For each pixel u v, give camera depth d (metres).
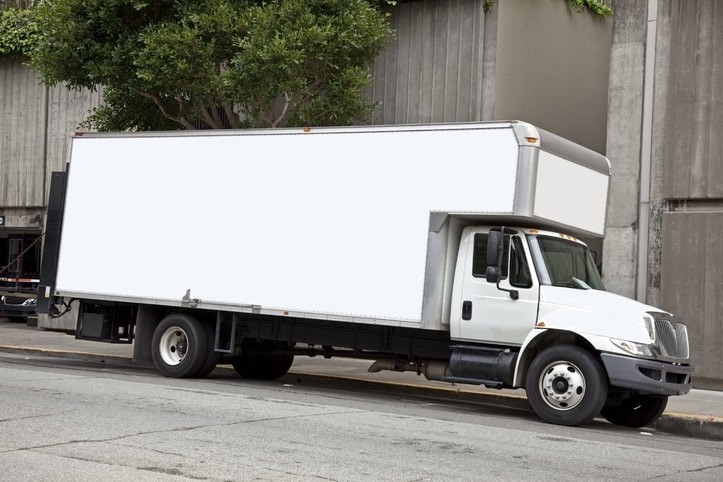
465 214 12.69
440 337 13.37
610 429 12.25
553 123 21.86
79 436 8.98
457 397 15.13
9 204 26.59
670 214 16.75
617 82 17.52
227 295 14.52
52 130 26.02
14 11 26.25
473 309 12.66
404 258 13.05
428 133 13.05
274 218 14.20
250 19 17.08
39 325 25.33
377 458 8.46
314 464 8.05
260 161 14.44
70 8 17.81
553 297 12.18
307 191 13.95
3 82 26.75
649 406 12.66
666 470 8.74
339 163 13.72
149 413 10.62
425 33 20.53
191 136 15.15
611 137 17.52
